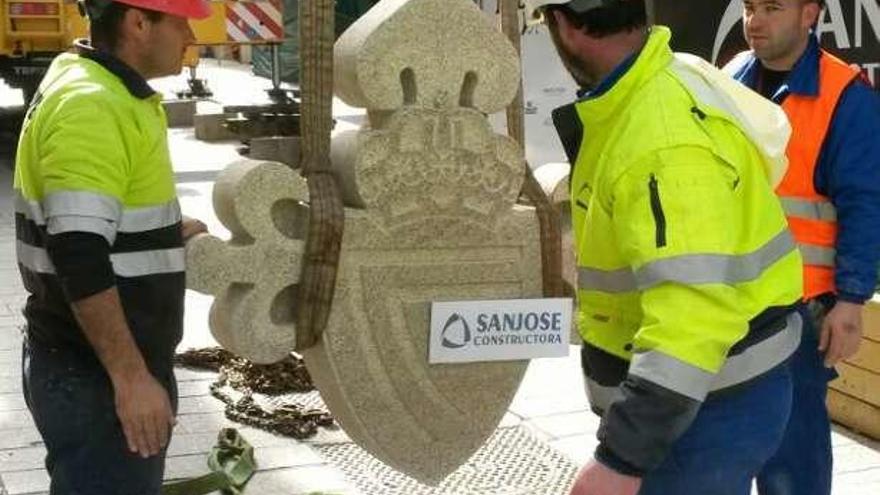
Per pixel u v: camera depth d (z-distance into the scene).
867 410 5.04
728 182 2.25
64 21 13.41
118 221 2.69
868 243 3.36
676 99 2.28
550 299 3.63
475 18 3.43
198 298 7.45
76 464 2.84
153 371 2.88
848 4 5.38
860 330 3.41
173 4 2.81
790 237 2.44
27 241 2.84
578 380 5.80
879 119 3.42
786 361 2.42
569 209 3.78
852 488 4.50
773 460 3.53
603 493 2.16
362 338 3.45
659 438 2.13
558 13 2.37
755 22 3.49
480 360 3.58
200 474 4.56
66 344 2.83
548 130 8.45
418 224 3.46
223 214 3.33
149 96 2.78
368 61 3.31
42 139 2.66
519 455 4.84
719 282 2.14
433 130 3.42
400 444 3.61
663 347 2.12
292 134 14.08
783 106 3.50
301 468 4.67
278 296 3.36
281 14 14.35
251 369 5.65
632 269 2.24
